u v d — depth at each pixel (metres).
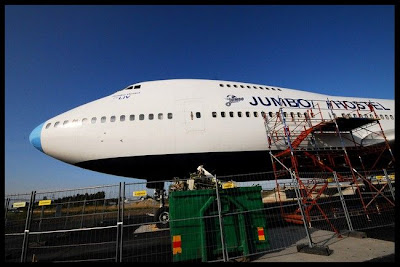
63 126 13.49
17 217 10.22
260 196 7.16
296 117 15.36
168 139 13.26
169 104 14.12
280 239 8.44
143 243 9.45
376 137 15.93
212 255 6.32
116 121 13.44
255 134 14.12
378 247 6.60
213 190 6.86
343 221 11.19
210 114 14.05
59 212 11.41
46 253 8.58
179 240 6.30
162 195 12.60
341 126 14.28
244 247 6.36
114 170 14.02
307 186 12.12
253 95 15.85
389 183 9.84
